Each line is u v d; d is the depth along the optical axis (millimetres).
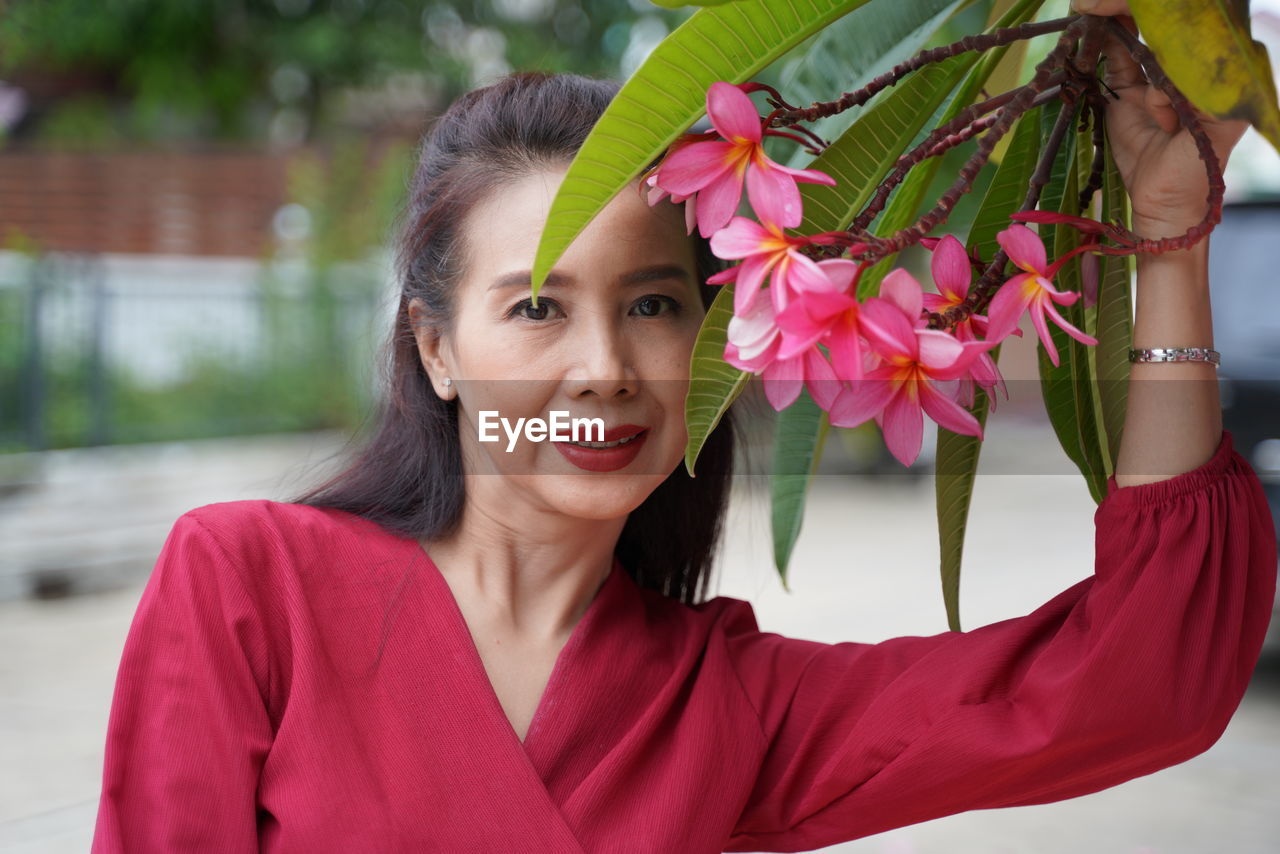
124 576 6324
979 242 1062
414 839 1082
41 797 3258
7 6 11922
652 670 1202
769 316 800
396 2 12258
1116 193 1032
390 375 1289
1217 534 973
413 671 1127
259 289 9969
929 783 1084
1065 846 3119
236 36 12344
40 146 12602
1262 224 4371
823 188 968
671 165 854
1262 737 3949
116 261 11406
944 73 962
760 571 5477
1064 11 1378
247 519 1161
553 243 885
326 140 13047
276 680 1121
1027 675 1042
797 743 1217
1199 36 758
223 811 1064
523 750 1118
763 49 872
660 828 1119
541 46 11656
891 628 5043
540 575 1210
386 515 1221
